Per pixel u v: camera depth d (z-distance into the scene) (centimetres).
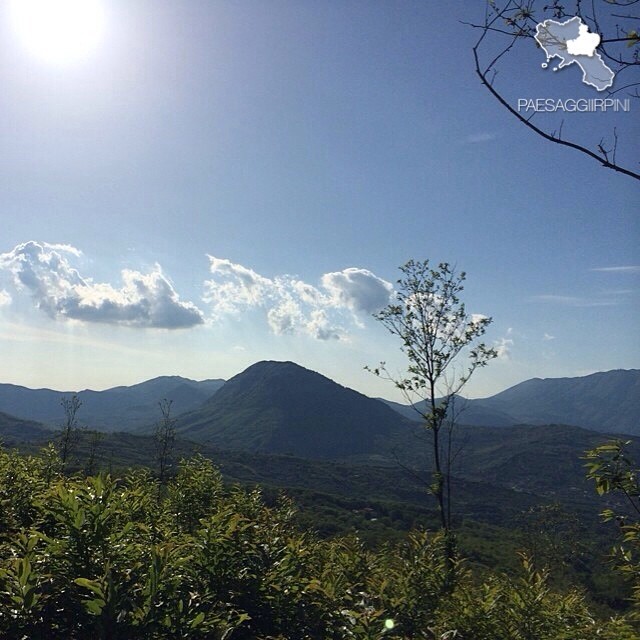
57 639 470
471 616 826
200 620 492
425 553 1035
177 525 1005
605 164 309
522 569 1028
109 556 542
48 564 525
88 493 587
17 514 833
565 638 846
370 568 932
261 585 644
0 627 450
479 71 335
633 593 800
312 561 871
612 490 549
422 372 1923
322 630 644
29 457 1337
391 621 659
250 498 1176
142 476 1318
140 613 467
